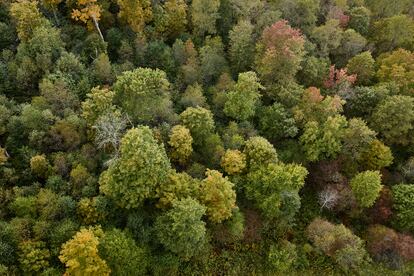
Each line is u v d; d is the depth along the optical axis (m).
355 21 90.75
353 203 65.38
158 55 78.94
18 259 49.59
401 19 85.94
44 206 54.16
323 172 68.75
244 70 81.62
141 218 55.25
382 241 63.28
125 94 66.19
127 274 51.25
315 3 87.19
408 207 64.38
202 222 53.34
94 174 59.38
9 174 58.44
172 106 70.44
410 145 74.62
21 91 71.94
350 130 68.31
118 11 85.50
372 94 74.94
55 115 65.62
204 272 57.72
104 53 74.62
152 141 55.44
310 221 66.31
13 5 74.62
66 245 48.16
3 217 54.44
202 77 77.50
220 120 72.75
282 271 60.03
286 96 73.44
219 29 87.62
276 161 64.31
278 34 75.25
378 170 70.12
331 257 62.19
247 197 63.06
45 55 71.50
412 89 78.00
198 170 62.22
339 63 87.00
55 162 59.41
